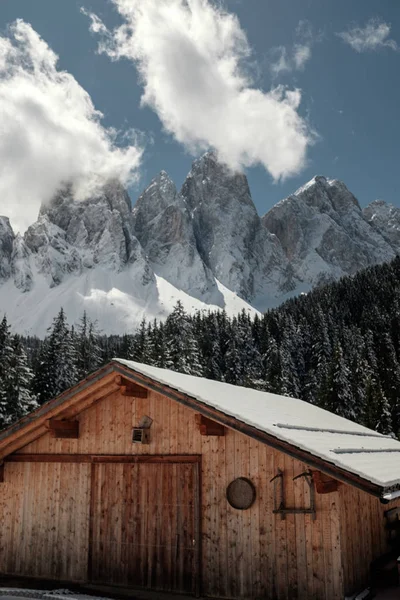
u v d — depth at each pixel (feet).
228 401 42.37
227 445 41.11
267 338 347.97
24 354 163.22
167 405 44.27
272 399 60.90
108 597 40.40
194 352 236.43
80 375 248.11
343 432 55.42
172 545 41.70
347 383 195.31
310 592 35.91
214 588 39.42
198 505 41.14
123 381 43.86
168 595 40.16
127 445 45.24
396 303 388.78
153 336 285.64
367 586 39.81
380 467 37.91
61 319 201.57
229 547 39.52
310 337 357.61
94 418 47.14
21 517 48.29
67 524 46.29
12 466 49.78
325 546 35.99
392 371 244.22
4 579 45.96
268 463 39.14
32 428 47.57
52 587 43.65
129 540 43.47
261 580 37.86
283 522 37.81
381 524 47.62
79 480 46.75
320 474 35.35
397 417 192.95
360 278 501.56
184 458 42.47
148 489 43.68
